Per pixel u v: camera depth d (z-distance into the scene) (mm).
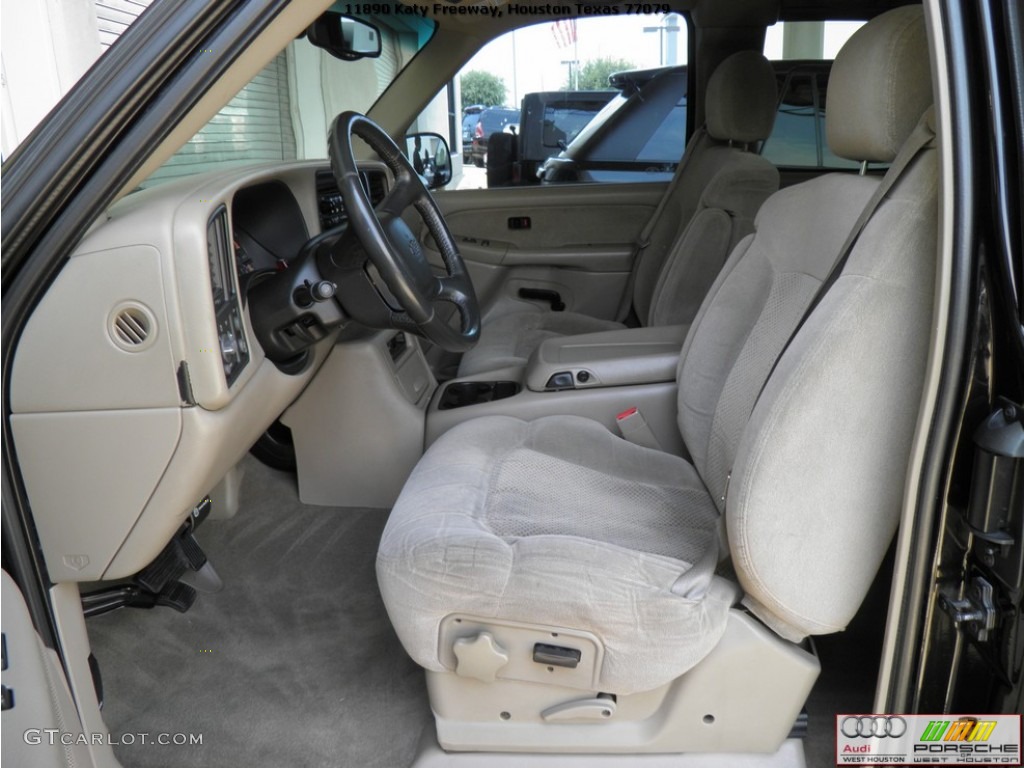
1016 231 836
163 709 1445
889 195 978
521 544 1133
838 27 2557
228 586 1771
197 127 1039
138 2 3561
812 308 1030
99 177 990
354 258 1407
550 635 1112
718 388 1452
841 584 1061
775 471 1003
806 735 1285
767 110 2184
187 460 1108
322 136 2709
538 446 1556
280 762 1328
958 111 831
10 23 2893
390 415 1910
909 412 998
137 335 1059
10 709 871
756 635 1119
